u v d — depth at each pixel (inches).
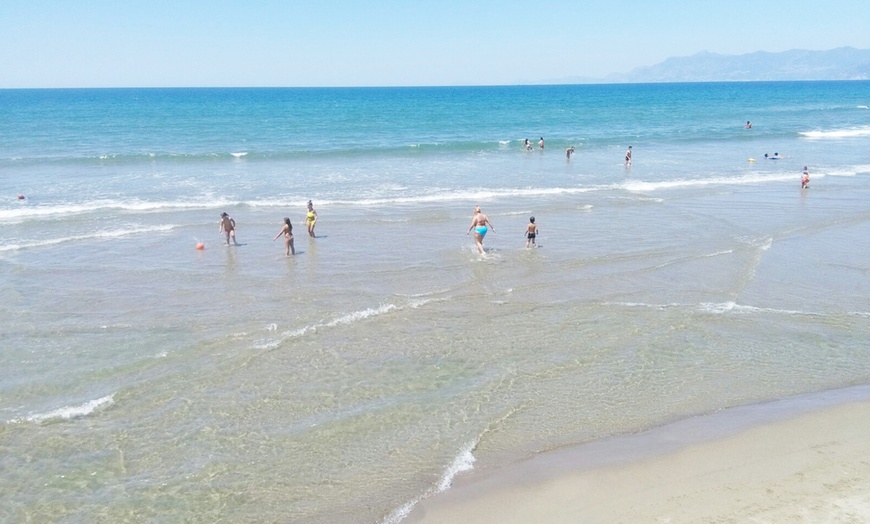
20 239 783.7
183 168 1344.7
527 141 1697.8
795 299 579.2
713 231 825.5
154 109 3673.7
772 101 4416.8
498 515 290.4
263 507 300.0
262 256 727.7
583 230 837.8
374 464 333.1
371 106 3993.6
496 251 743.7
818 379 428.5
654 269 669.3
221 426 369.1
